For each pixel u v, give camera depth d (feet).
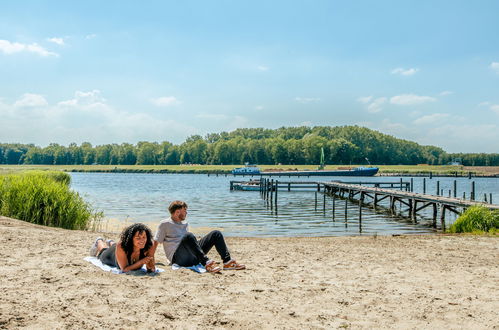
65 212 48.19
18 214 45.37
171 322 14.40
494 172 449.89
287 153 630.74
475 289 19.76
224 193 162.09
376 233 62.39
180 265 23.18
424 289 19.67
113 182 269.85
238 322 14.55
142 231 21.38
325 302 17.21
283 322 14.66
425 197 84.43
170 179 325.62
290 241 39.22
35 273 20.47
